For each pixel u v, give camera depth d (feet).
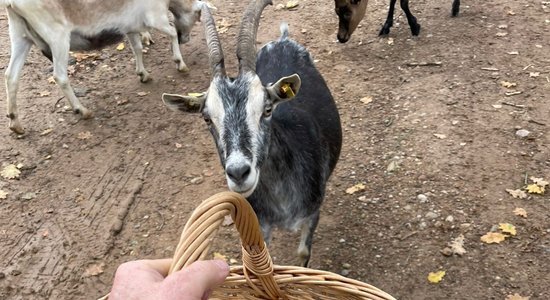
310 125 3.75
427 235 4.45
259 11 3.58
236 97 3.14
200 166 5.61
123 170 5.67
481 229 4.43
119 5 6.33
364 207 4.79
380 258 4.33
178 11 7.10
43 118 6.56
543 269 4.07
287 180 3.51
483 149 5.20
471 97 5.90
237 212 2.48
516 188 4.76
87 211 5.20
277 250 4.53
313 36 7.47
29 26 5.99
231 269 3.02
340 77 6.57
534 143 5.21
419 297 3.99
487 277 4.06
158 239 4.85
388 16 7.16
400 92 6.16
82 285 4.50
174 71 7.24
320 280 2.94
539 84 5.98
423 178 4.98
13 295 4.46
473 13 7.47
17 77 6.06
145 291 1.86
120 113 6.52
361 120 5.84
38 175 5.70
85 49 6.54
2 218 5.21
